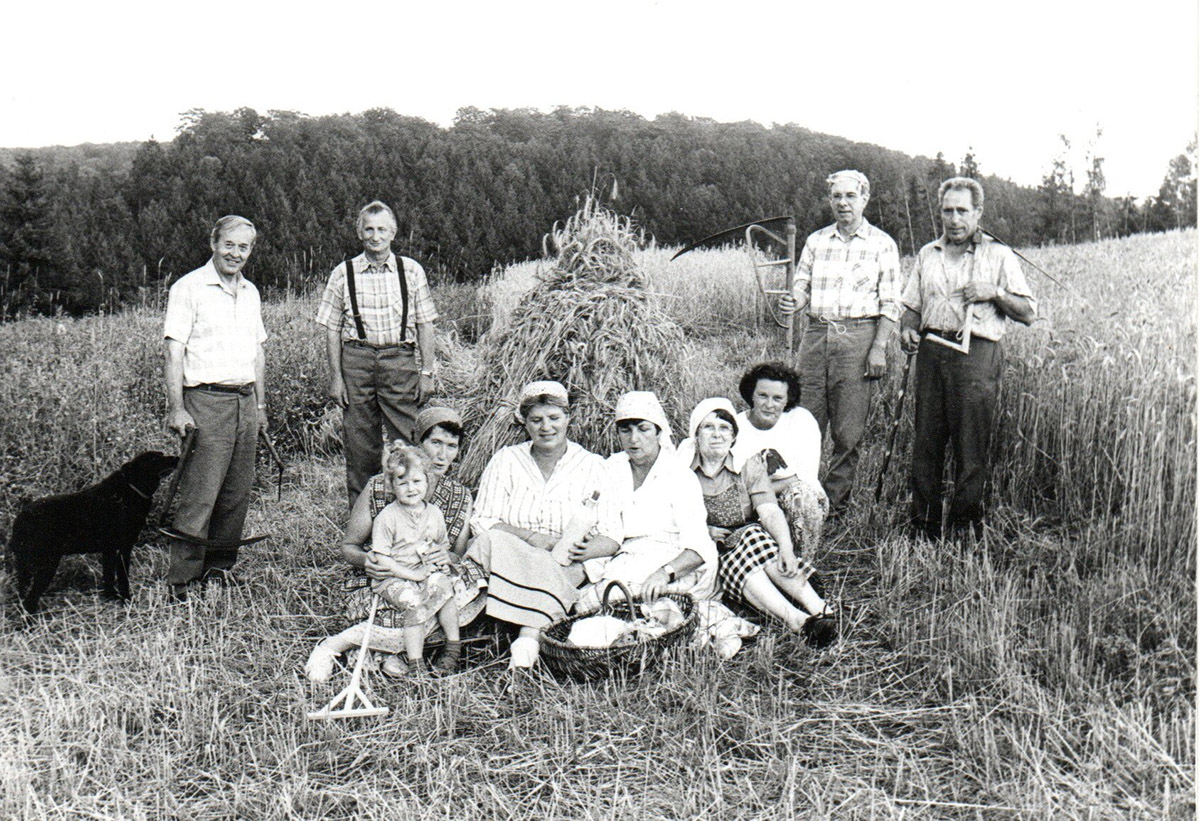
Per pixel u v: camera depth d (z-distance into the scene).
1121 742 3.02
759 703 3.43
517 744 3.19
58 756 3.00
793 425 4.81
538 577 3.98
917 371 5.02
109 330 7.48
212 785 2.98
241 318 4.63
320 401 7.82
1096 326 5.42
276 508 6.03
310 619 4.36
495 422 5.31
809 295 5.52
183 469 4.53
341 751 3.17
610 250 5.50
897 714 3.37
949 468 5.48
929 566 4.55
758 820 2.73
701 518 4.17
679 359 5.48
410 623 3.71
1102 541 4.36
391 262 5.29
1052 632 3.72
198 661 3.84
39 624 4.22
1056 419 5.21
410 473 3.73
